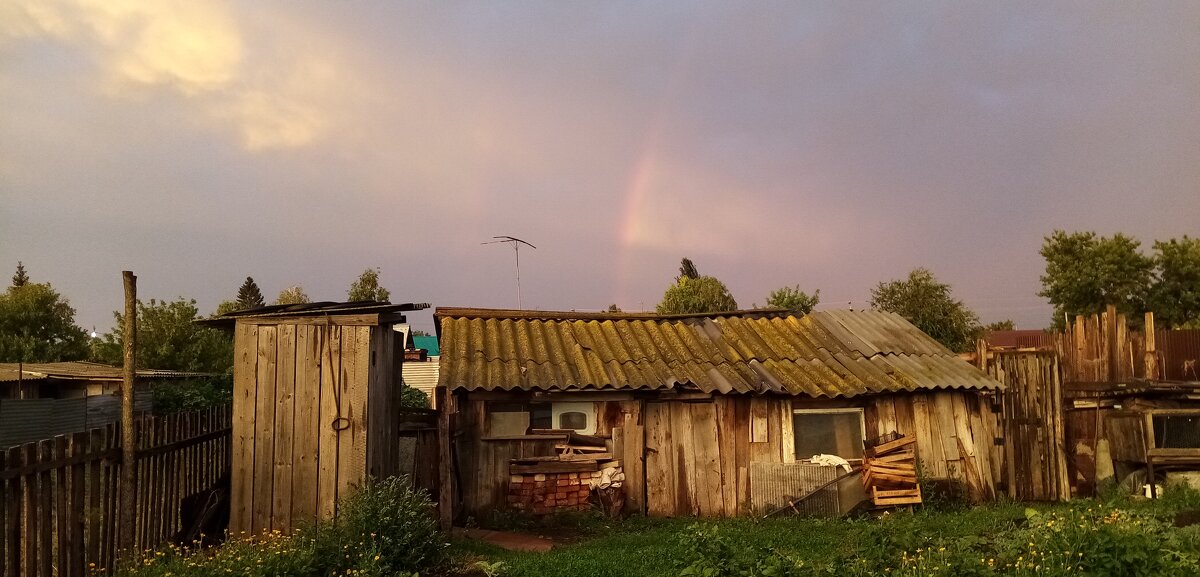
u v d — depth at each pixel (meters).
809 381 13.47
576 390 12.79
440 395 11.04
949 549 7.55
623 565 8.10
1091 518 8.21
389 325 9.74
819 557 8.07
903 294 35.16
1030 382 14.63
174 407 22.11
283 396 8.30
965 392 14.00
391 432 10.02
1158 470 13.68
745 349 14.80
